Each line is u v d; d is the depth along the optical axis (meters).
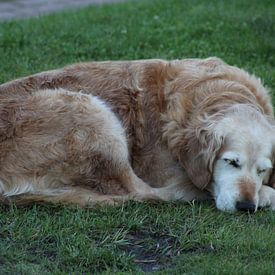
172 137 10.83
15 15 24.69
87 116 10.67
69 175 10.67
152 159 11.16
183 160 10.72
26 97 10.96
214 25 19.42
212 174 10.45
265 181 10.72
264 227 9.80
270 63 16.61
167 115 11.01
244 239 9.30
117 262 8.88
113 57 17.00
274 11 20.91
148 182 11.23
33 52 17.14
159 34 18.55
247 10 21.28
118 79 11.45
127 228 9.79
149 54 17.02
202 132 10.45
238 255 8.94
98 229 9.70
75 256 8.90
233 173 10.18
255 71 15.73
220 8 21.61
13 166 10.55
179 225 9.83
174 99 11.04
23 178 10.55
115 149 10.67
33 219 9.88
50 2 27.33
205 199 10.91
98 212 10.25
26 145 10.59
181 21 19.95
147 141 11.23
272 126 10.71
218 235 9.41
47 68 15.90
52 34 18.73
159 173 11.10
